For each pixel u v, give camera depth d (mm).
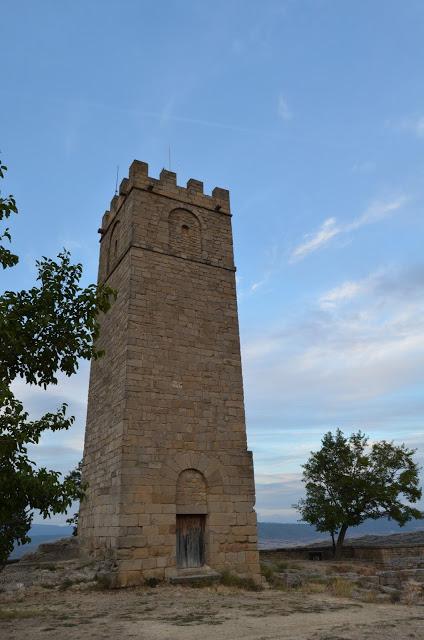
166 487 15961
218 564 15984
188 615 10906
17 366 7621
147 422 16484
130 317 17797
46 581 14266
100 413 18703
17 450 6672
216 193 22578
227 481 17219
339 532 29219
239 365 19422
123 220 21016
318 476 29000
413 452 28203
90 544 16859
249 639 8617
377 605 12789
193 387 17938
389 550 25797
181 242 20500
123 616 10750
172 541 15430
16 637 8711
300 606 12375
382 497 26828
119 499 15102
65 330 7793
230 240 21922
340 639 8594
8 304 7367
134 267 18734
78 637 8711
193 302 19500
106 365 19188
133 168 20703
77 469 22703
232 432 18078
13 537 6602
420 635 8961
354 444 28844
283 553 29188
